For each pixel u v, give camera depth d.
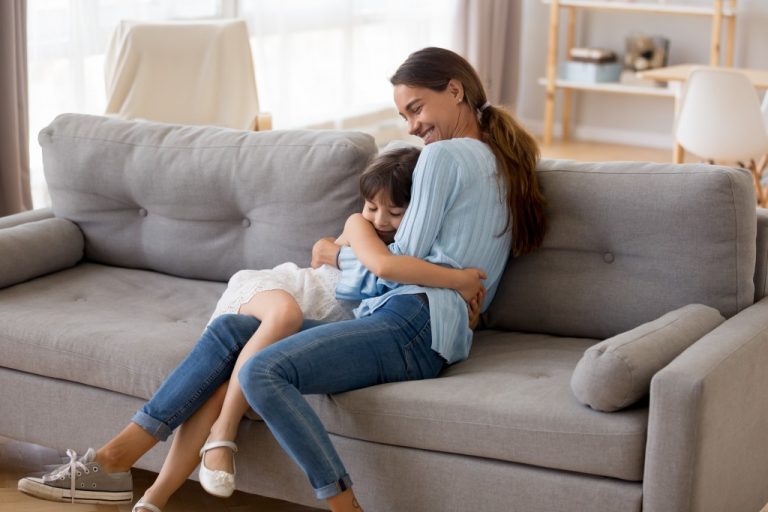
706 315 2.13
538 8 7.02
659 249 2.26
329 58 5.78
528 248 2.36
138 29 4.02
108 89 4.09
